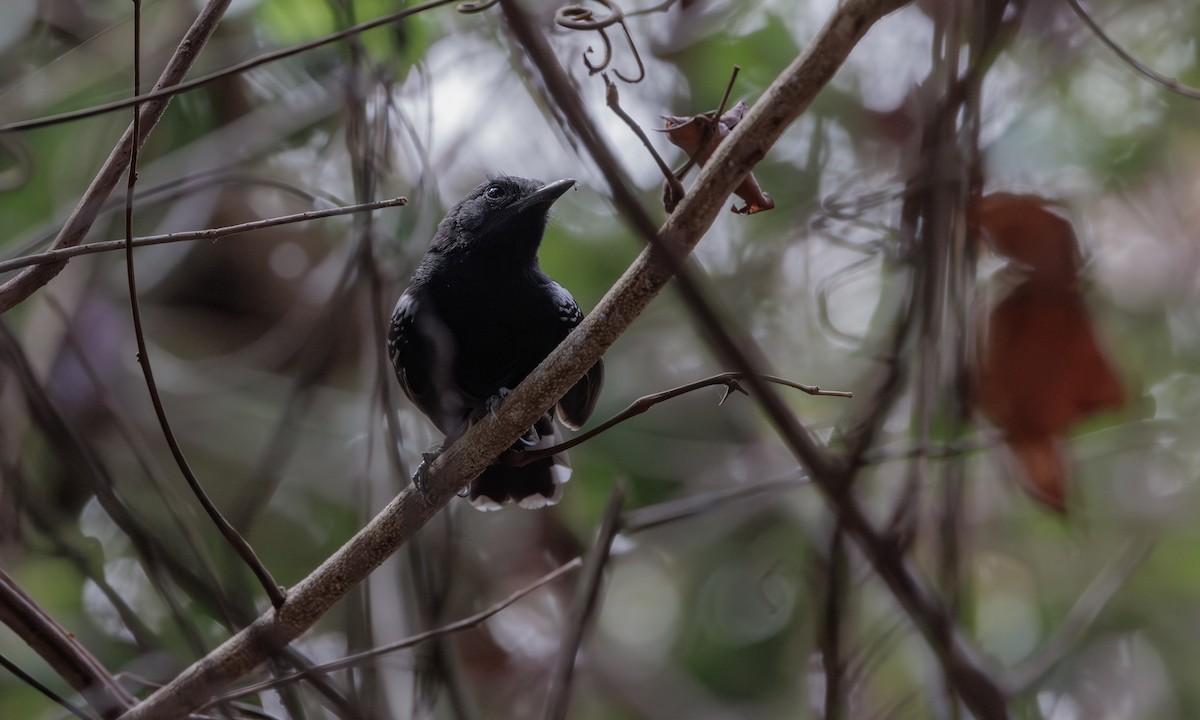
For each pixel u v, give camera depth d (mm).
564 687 7484
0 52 12570
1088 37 10688
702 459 14305
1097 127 12688
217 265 14797
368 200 8750
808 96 5551
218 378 14008
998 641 12711
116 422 8969
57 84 12656
